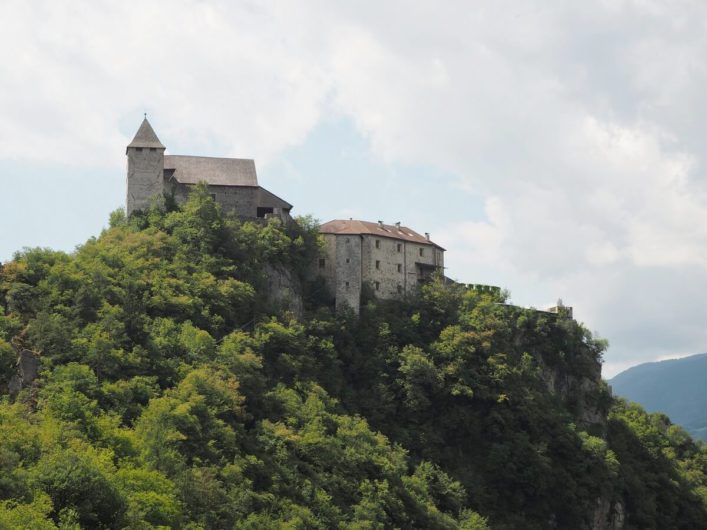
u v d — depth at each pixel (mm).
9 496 182750
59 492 187875
